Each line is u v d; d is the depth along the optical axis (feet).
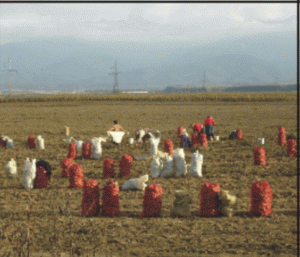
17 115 184.44
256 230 34.12
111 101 298.56
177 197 39.40
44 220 37.24
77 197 46.98
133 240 32.14
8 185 52.95
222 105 236.84
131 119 161.58
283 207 41.70
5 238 32.63
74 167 52.13
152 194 38.73
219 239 32.04
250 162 67.72
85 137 108.37
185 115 175.42
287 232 33.73
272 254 29.01
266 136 102.63
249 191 48.73
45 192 49.26
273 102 255.91
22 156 77.15
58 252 29.25
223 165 65.46
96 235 33.17
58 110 214.69
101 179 57.21
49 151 83.61
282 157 72.23
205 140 86.28
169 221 37.09
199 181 54.85
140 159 72.23
